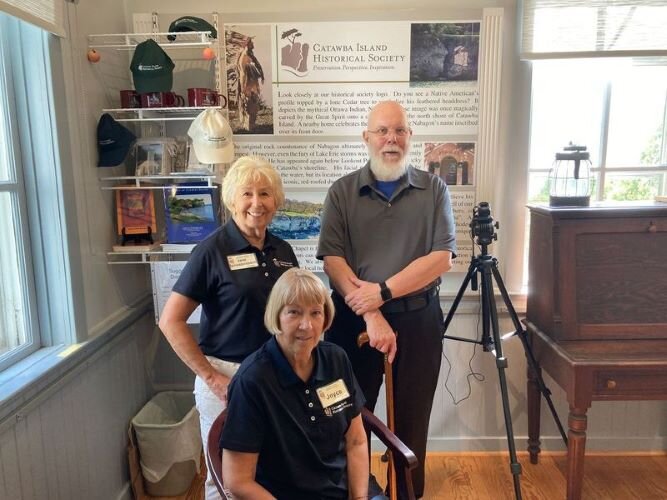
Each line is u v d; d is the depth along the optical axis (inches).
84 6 73.2
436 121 88.6
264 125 89.6
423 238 72.9
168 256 87.7
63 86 66.3
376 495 54.4
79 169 71.0
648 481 89.6
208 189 81.4
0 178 61.6
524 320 90.0
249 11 87.1
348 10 87.0
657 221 76.7
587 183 83.0
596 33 84.5
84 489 70.5
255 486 46.4
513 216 92.2
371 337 66.8
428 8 86.3
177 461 84.4
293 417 48.1
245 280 58.3
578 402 71.7
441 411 97.5
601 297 77.5
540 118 92.0
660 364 70.3
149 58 78.0
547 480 89.5
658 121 91.7
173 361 97.0
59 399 64.2
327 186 91.0
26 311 65.2
